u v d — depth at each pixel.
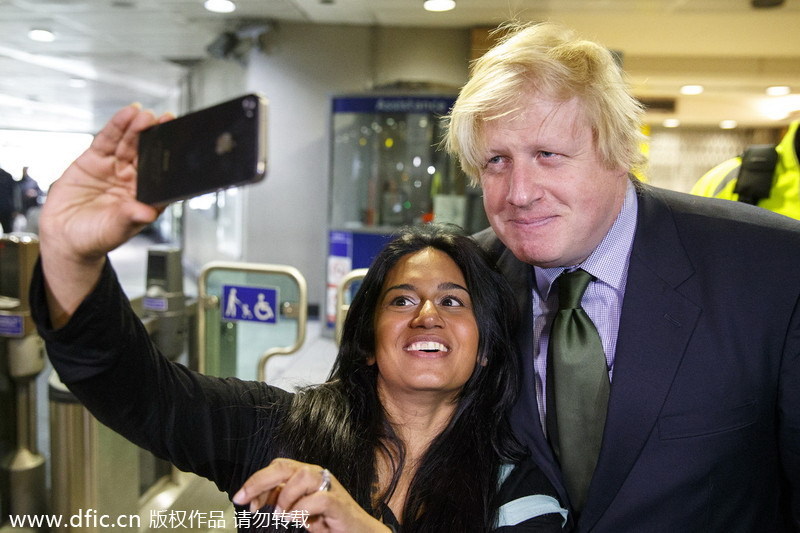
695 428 1.12
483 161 1.14
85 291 0.87
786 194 2.19
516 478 1.23
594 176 1.08
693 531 1.16
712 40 7.77
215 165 0.64
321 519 0.91
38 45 8.99
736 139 14.33
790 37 7.57
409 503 1.20
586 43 1.09
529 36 1.11
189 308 3.22
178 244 14.23
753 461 1.17
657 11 6.57
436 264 1.24
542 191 1.07
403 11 6.86
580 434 1.20
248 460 1.24
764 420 1.15
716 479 1.14
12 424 2.79
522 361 1.28
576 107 1.04
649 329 1.15
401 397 1.25
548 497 1.20
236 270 3.19
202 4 6.83
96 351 0.91
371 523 0.92
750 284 1.13
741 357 1.12
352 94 6.73
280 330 6.86
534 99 1.04
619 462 1.15
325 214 6.88
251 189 7.91
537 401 1.29
